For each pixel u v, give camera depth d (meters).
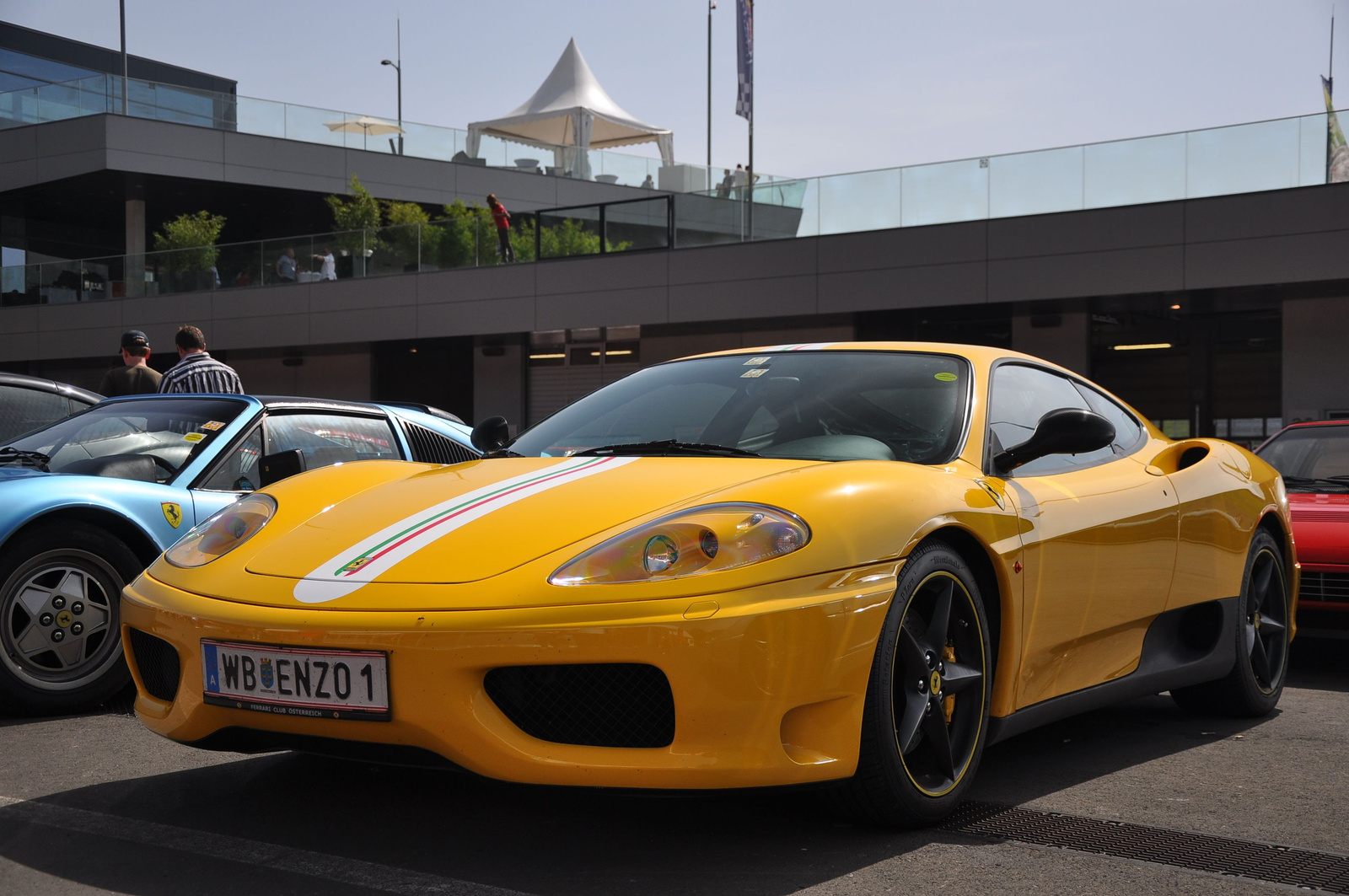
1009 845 2.51
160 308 23.75
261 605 2.45
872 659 2.41
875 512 2.52
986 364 3.31
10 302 25.34
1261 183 13.98
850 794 2.49
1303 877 2.34
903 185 16.38
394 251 21.47
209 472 4.36
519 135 34.09
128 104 26.39
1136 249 14.70
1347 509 5.05
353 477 3.08
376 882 2.27
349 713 2.31
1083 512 3.14
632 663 2.25
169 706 2.69
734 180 18.84
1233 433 16.88
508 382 22.41
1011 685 2.86
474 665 2.23
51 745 3.44
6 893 2.21
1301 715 4.05
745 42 26.78
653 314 18.67
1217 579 3.73
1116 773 3.19
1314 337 14.84
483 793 2.88
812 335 18.91
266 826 2.63
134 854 2.43
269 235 32.59
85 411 4.88
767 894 2.21
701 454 2.97
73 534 3.91
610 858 2.41
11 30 33.38
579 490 2.66
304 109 28.16
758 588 2.29
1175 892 2.25
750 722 2.25
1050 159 15.29
